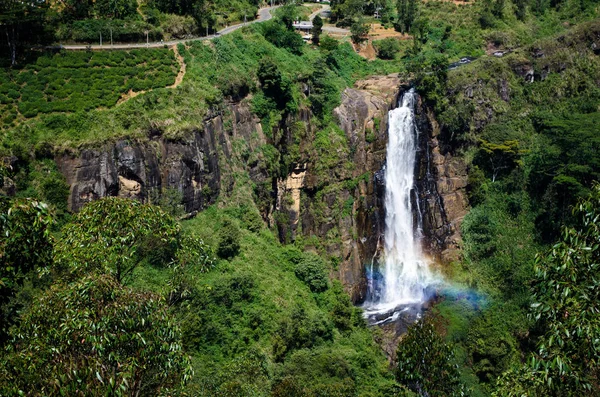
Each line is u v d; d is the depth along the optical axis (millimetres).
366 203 87312
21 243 21016
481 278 87250
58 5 82062
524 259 88000
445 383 31750
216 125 72875
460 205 96688
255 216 72938
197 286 57406
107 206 27391
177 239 31953
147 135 64062
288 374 53094
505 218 93812
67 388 19234
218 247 64812
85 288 22625
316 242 81000
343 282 81125
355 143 87375
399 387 33781
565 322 22172
